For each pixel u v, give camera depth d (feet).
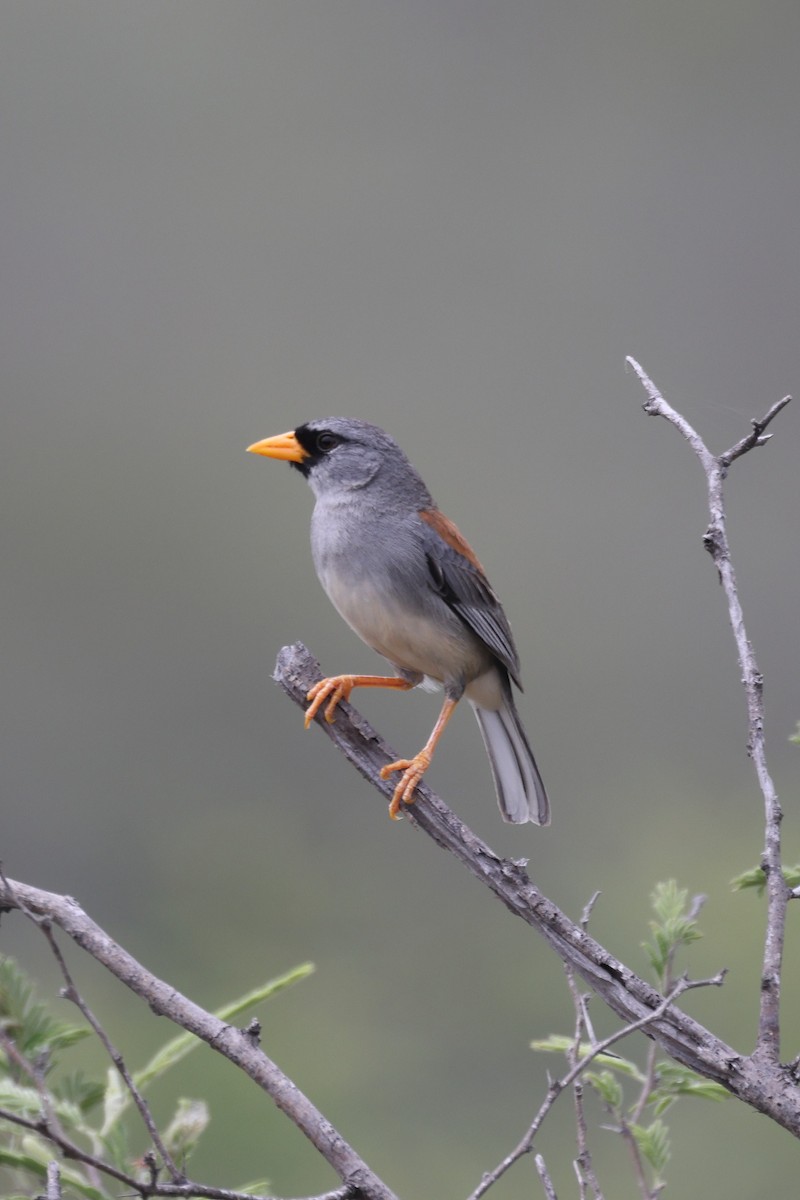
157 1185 11.10
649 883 45.01
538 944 44.68
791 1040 32.12
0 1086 13.02
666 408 14.55
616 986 13.23
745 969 34.04
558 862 49.06
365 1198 11.82
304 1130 12.05
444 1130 37.09
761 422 14.06
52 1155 13.16
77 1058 29.71
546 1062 40.01
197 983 44.96
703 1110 31.58
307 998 41.78
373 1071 38.70
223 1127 31.45
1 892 12.67
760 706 13.16
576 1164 12.32
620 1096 13.89
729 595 13.52
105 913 50.01
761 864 12.94
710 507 13.89
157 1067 13.93
